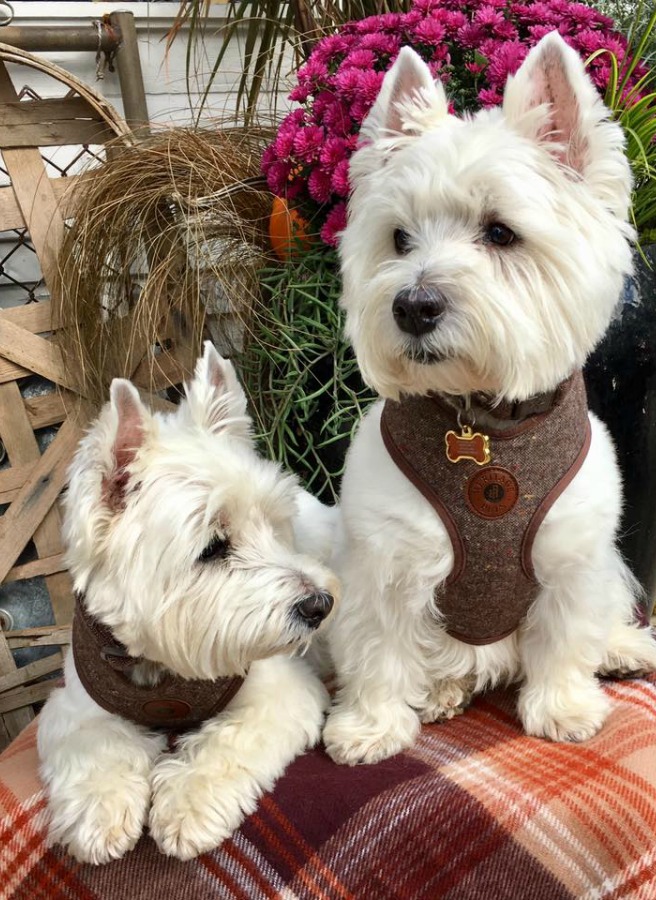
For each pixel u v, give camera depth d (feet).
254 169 2.18
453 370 1.16
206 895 1.23
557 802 1.23
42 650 2.45
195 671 1.37
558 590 1.40
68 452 2.31
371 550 1.38
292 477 1.55
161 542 1.30
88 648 1.41
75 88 2.15
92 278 2.18
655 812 1.21
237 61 2.88
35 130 2.16
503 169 1.11
